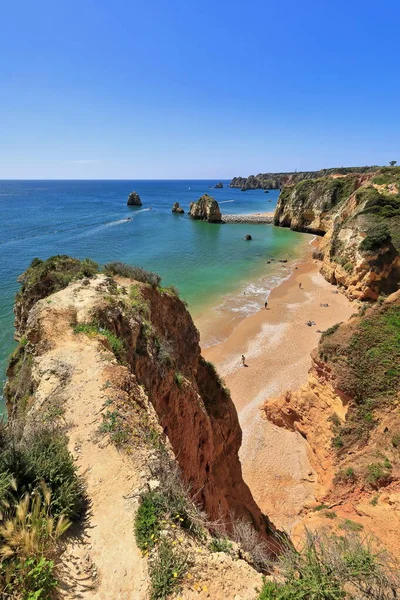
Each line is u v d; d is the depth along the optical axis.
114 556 4.49
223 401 17.25
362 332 18.16
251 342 31.31
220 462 14.38
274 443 19.73
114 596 4.05
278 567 5.03
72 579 4.15
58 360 8.70
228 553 5.07
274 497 16.62
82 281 13.20
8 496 4.55
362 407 16.36
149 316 12.98
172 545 4.63
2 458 4.89
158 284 16.05
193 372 16.22
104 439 6.43
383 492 13.32
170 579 4.21
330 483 14.92
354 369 17.06
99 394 7.52
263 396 23.95
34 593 3.62
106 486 5.57
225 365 27.77
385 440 14.98
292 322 35.22
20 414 8.08
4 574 3.80
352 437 15.85
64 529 4.37
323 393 18.22
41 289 15.54
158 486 5.54
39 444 5.55
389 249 37.34
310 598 4.18
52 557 4.31
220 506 11.30
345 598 4.52
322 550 4.99
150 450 6.46
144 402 8.12
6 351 25.30
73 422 6.86
